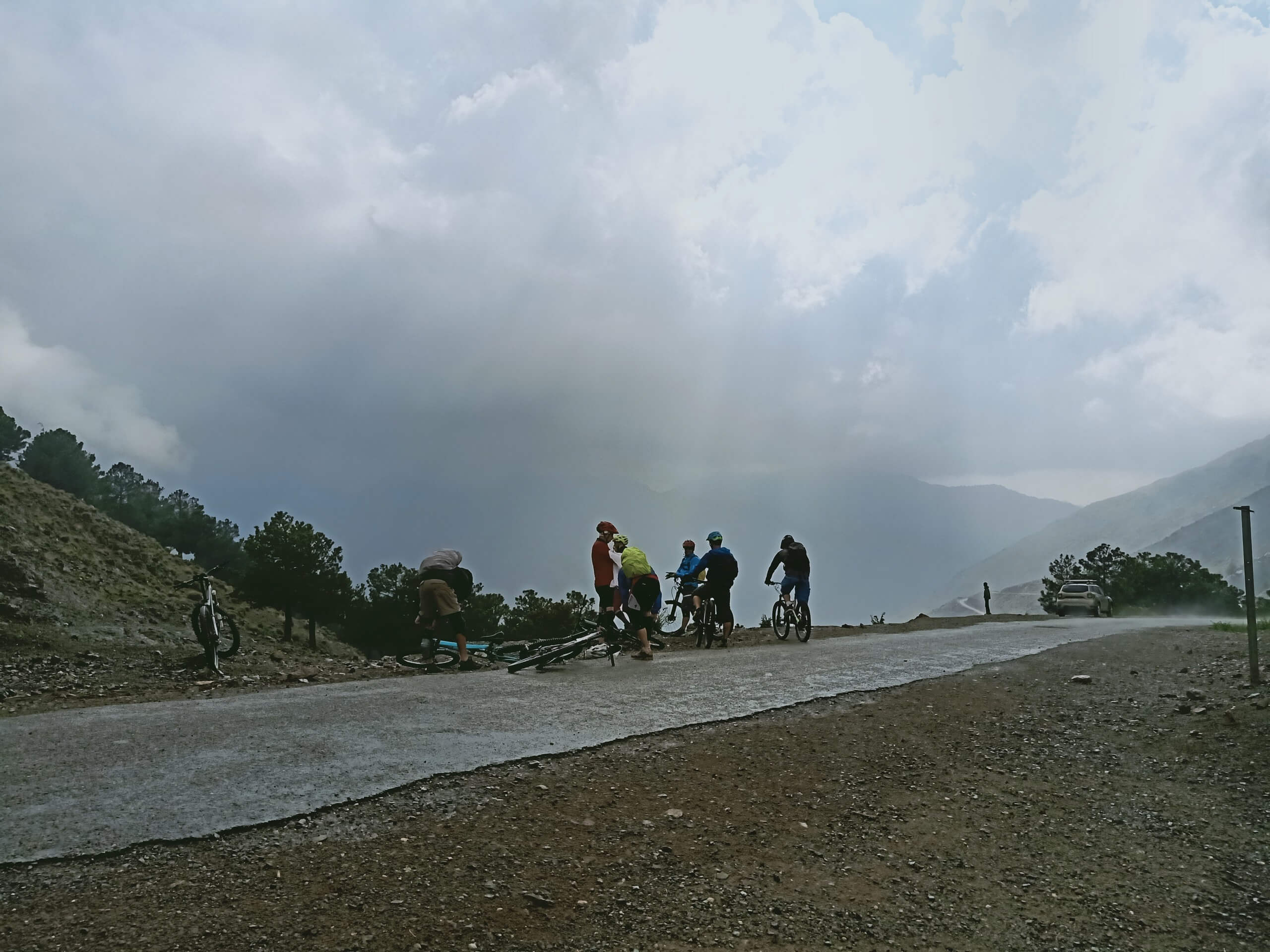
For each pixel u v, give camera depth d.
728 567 14.70
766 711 7.79
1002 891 4.12
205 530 52.31
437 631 11.70
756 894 3.98
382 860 4.12
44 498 25.98
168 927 3.40
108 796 4.91
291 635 36.47
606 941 3.50
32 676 10.88
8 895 3.62
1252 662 8.66
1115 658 12.04
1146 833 4.90
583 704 8.02
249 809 4.71
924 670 10.73
